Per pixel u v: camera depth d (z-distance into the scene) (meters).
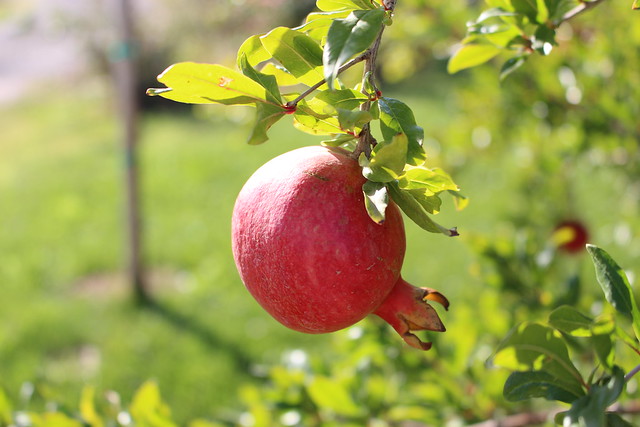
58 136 5.26
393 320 0.55
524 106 1.34
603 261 0.57
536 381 0.59
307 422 0.97
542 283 1.01
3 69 7.21
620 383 0.54
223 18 3.56
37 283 2.86
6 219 3.61
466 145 1.53
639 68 1.18
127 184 2.67
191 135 5.12
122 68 2.61
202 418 2.01
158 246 3.22
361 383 0.98
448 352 0.99
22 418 0.83
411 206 0.52
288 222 0.52
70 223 3.51
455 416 0.95
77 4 6.23
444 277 2.83
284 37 0.54
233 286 2.78
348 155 0.54
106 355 2.31
